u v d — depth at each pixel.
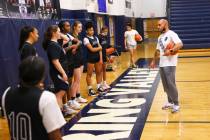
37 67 1.88
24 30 4.31
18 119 1.86
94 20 12.33
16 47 5.99
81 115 5.57
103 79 7.65
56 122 1.83
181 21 15.91
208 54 13.05
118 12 17.17
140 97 6.72
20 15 6.66
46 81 6.75
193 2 17.38
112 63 11.53
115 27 17.11
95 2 12.62
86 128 4.86
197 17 15.91
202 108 5.68
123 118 5.29
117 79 9.02
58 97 4.96
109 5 15.36
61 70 4.83
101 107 6.06
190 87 7.46
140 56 14.59
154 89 7.46
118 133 4.58
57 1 8.85
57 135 1.84
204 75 8.85
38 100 1.81
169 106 5.72
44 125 1.83
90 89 7.14
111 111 5.75
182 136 4.34
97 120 5.24
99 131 4.70
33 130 1.83
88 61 6.98
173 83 5.41
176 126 4.78
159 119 5.15
